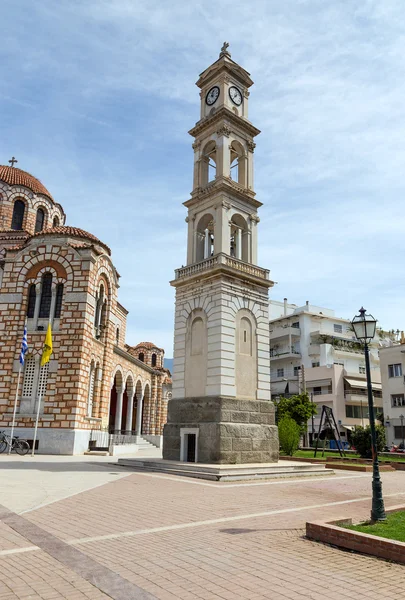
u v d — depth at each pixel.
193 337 30.08
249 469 24.02
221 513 13.66
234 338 28.78
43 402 36.03
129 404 53.94
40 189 51.59
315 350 74.31
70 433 34.81
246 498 16.73
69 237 39.53
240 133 34.44
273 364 79.94
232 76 35.00
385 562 9.19
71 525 11.51
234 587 7.55
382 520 12.30
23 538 10.12
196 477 22.67
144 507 14.24
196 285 30.59
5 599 6.76
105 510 13.56
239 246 32.84
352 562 9.15
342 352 75.19
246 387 28.83
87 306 37.53
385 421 58.94
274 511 14.27
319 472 26.80
